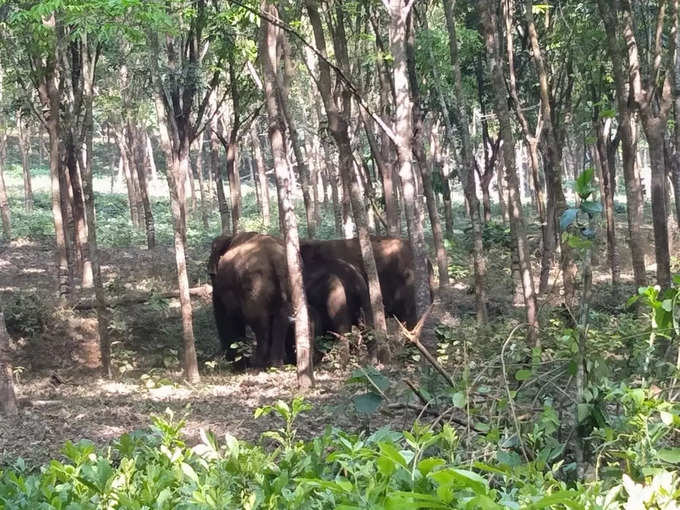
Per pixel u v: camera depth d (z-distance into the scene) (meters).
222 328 17.73
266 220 34.72
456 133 29.08
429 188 19.48
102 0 10.83
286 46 15.61
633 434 4.04
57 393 13.69
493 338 10.52
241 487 3.77
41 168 61.62
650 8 19.42
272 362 17.06
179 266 14.75
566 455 5.12
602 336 8.09
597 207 4.80
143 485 3.67
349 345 16.41
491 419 5.11
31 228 33.03
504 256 25.34
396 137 13.20
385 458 3.14
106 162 65.38
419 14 20.62
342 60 15.94
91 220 15.98
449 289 19.91
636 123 23.69
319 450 3.96
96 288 15.78
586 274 4.85
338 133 14.18
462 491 3.10
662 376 5.12
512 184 13.34
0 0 12.92
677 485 3.65
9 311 18.19
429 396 5.85
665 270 12.62
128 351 17.38
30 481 3.76
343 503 3.12
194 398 12.84
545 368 6.57
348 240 18.48
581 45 19.39
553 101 21.08
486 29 13.45
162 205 45.31
